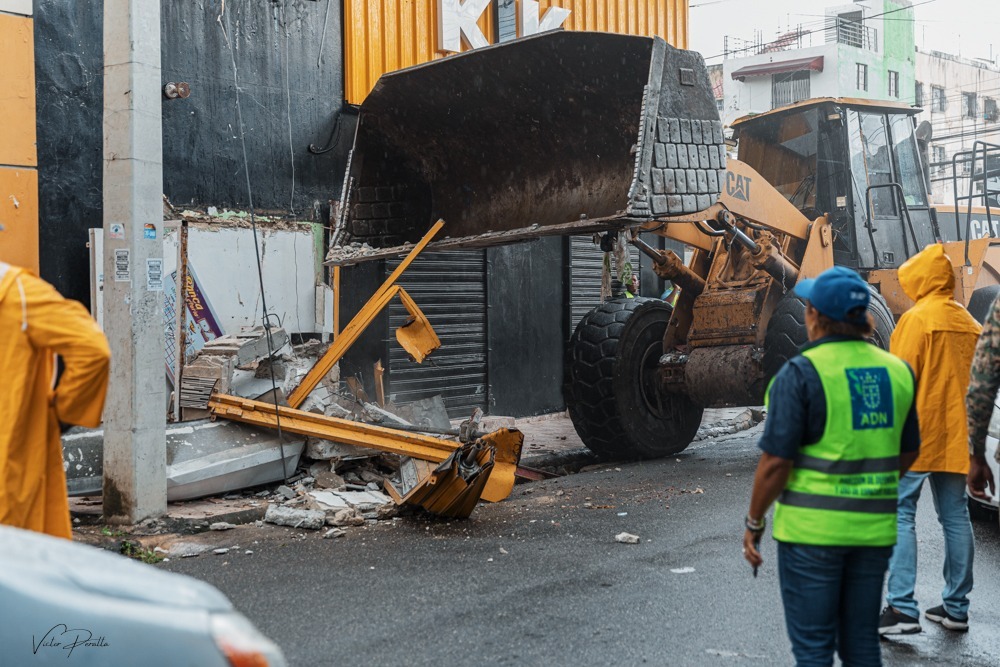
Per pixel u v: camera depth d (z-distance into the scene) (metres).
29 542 2.46
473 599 5.13
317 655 4.32
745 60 46.75
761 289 9.36
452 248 8.80
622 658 4.29
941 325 4.60
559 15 13.38
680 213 7.49
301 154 10.70
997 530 6.72
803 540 3.14
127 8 6.62
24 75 8.48
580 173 8.52
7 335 3.35
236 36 10.08
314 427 7.66
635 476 8.88
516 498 7.96
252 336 8.11
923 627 4.79
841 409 3.13
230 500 7.42
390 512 7.15
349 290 11.10
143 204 6.69
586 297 14.38
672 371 9.77
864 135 10.84
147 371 6.71
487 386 12.75
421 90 8.73
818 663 3.13
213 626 2.22
